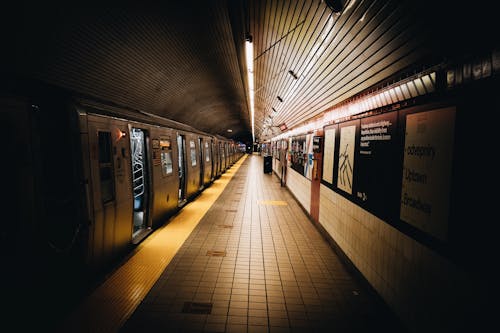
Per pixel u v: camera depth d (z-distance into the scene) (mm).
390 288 2680
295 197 8734
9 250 2309
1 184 2268
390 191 2725
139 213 6090
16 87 2928
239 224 6000
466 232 1706
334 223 4555
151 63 5020
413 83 2365
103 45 3691
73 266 3113
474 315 1622
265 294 3166
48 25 2789
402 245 2479
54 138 3029
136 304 2906
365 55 2869
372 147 3156
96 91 4426
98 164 3402
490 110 1549
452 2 1609
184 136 8102
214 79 8078
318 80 4617
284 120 10711
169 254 4246
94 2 2945
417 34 2049
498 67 1493
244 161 31281
